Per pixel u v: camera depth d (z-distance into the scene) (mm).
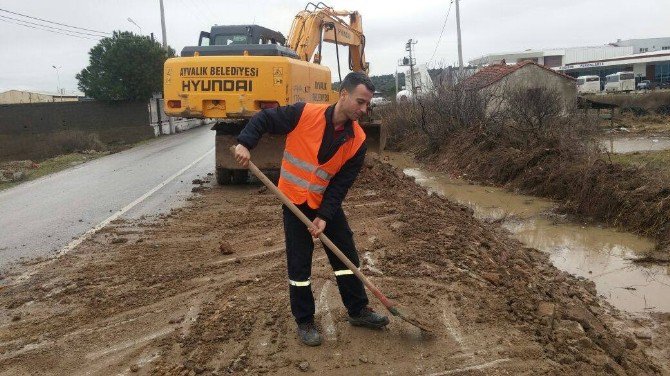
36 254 6742
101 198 10438
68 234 7652
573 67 58406
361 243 6219
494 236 7832
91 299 5051
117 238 7242
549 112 14617
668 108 29797
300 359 3754
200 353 3889
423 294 4754
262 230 7352
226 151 10852
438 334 4062
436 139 17094
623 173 9781
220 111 10289
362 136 3863
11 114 28703
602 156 11852
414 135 20094
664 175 9492
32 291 5402
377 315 4098
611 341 4531
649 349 4793
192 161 16172
